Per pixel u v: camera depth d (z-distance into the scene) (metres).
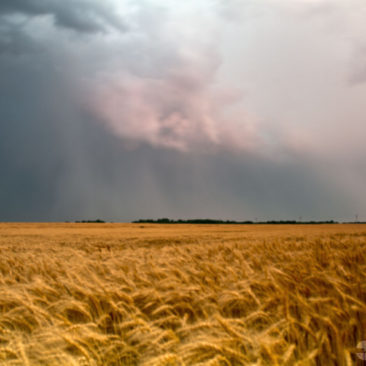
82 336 2.79
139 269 5.79
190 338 2.78
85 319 3.63
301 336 2.66
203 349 2.53
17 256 9.21
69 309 3.75
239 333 2.61
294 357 2.42
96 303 3.65
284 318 2.81
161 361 2.27
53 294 4.27
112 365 2.73
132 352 2.84
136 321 2.99
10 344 2.74
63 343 2.79
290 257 6.46
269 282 3.91
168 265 5.53
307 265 5.13
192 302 3.69
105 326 3.30
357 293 3.43
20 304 3.68
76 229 47.66
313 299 3.05
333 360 2.42
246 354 2.49
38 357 2.60
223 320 2.59
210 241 21.05
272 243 10.37
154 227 59.59
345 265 5.33
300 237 19.42
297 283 3.83
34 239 25.53
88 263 6.36
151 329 2.93
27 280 5.62
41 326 3.06
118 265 6.02
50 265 6.69
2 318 3.33
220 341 2.44
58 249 15.76
